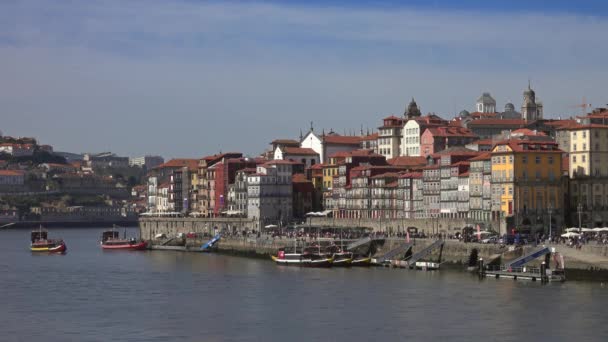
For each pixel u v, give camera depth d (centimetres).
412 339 19575
